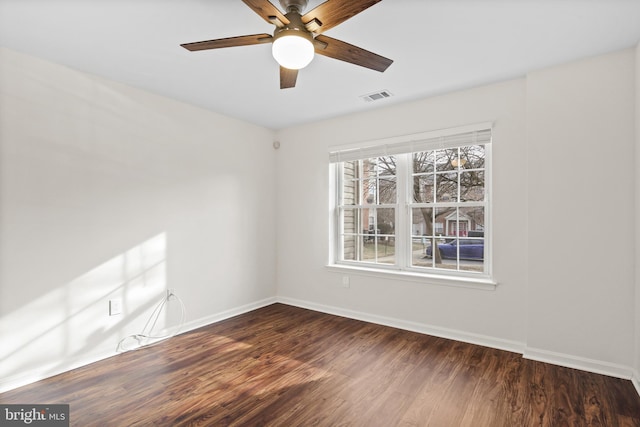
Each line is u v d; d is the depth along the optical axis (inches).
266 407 82.0
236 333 131.8
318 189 162.2
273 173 176.4
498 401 83.9
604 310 96.6
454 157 129.7
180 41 88.9
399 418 77.5
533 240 106.2
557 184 102.6
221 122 149.7
